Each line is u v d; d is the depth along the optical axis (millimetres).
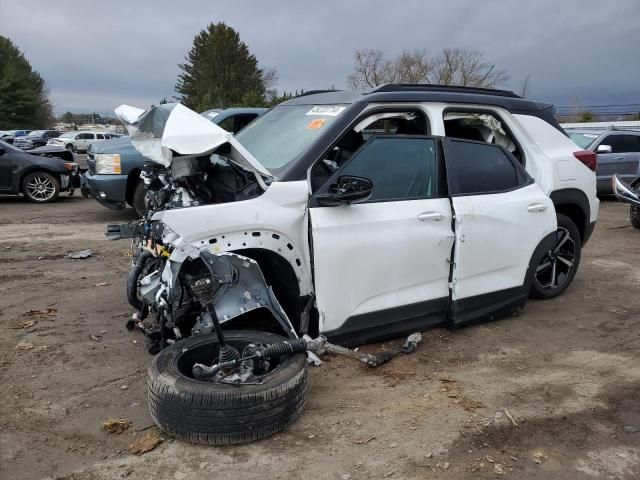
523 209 4770
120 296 5617
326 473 2855
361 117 4148
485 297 4625
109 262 7035
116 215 10961
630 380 3949
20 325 4777
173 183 3971
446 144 4422
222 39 69125
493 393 3717
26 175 12766
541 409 3520
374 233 3936
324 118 4227
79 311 5160
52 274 6445
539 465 2953
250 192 3750
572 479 2844
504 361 4219
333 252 3768
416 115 4504
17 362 4070
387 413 3432
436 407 3514
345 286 3865
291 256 3766
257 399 2982
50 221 10219
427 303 4309
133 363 4070
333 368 4012
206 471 2855
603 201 14742
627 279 6570
